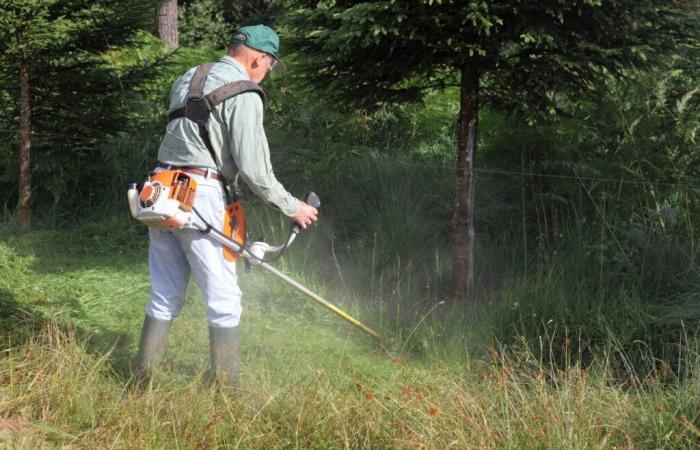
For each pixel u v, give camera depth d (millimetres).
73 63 6645
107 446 3080
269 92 7129
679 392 3482
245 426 3223
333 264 5660
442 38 4578
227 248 3631
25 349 3764
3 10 5926
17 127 6820
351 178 6531
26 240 6148
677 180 5742
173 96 3670
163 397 3418
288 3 5203
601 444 3041
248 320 4820
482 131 6891
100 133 6738
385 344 4418
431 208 6250
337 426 3248
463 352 4332
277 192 3623
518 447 3064
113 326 4691
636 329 4387
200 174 3553
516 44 4875
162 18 13141
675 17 4551
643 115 5863
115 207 6824
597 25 4492
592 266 5148
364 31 4398
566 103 5180
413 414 3307
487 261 5570
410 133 7297
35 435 3111
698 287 4891
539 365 3895
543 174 5918
